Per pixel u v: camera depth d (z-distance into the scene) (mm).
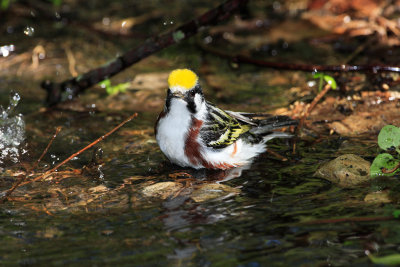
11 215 7910
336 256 6445
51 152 10633
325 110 12266
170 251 6699
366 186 8461
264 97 13391
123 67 13219
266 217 7551
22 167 9922
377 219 7277
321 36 16750
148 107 13133
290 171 9367
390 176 8781
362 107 12156
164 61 16266
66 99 13383
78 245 6922
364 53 15266
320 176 9016
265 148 10594
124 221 7617
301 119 11656
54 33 17859
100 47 16922
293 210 7734
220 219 7574
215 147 9797
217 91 13906
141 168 9852
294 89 13766
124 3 20328
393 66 13305
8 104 13188
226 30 17906
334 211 7602
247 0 12375
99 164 10031
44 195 8664
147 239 7039
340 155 9859
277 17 18453
